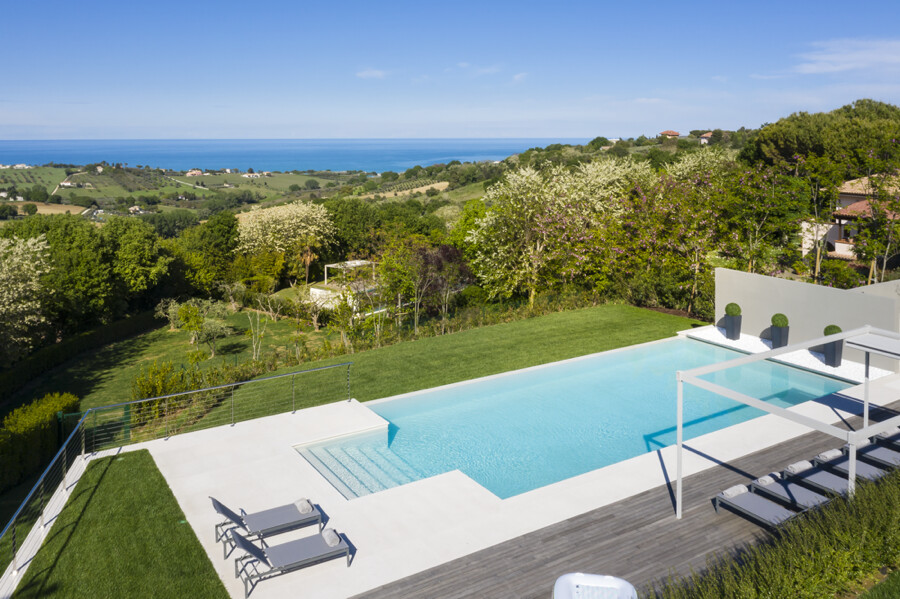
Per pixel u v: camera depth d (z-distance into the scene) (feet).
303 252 153.48
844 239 98.84
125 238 121.39
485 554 23.57
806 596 17.38
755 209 74.02
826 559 18.24
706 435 34.14
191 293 138.21
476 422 41.01
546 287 81.35
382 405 44.09
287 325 108.99
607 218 82.28
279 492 29.25
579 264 76.48
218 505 24.12
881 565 19.62
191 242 152.35
